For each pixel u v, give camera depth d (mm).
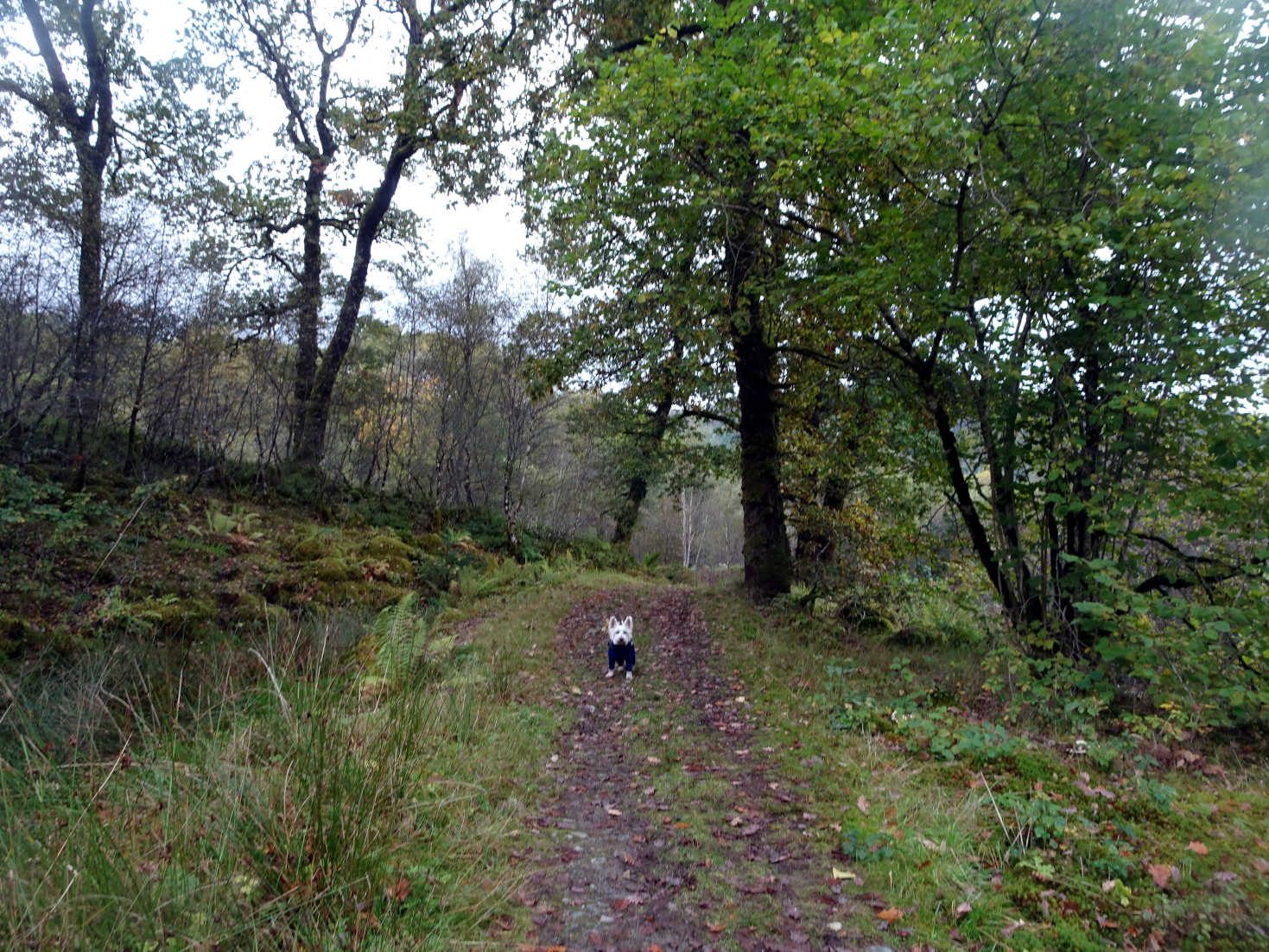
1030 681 6688
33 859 2904
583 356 12227
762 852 4297
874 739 6102
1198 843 4078
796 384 13266
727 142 8570
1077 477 6887
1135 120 6578
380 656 7395
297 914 2996
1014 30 6785
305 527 15711
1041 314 7105
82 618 8781
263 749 4262
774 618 11625
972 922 3449
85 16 16031
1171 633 5551
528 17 15742
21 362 11555
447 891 3451
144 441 14703
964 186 6957
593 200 9789
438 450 21547
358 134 18266
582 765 5867
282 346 18906
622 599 14625
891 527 11414
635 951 3199
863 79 6359
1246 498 5691
